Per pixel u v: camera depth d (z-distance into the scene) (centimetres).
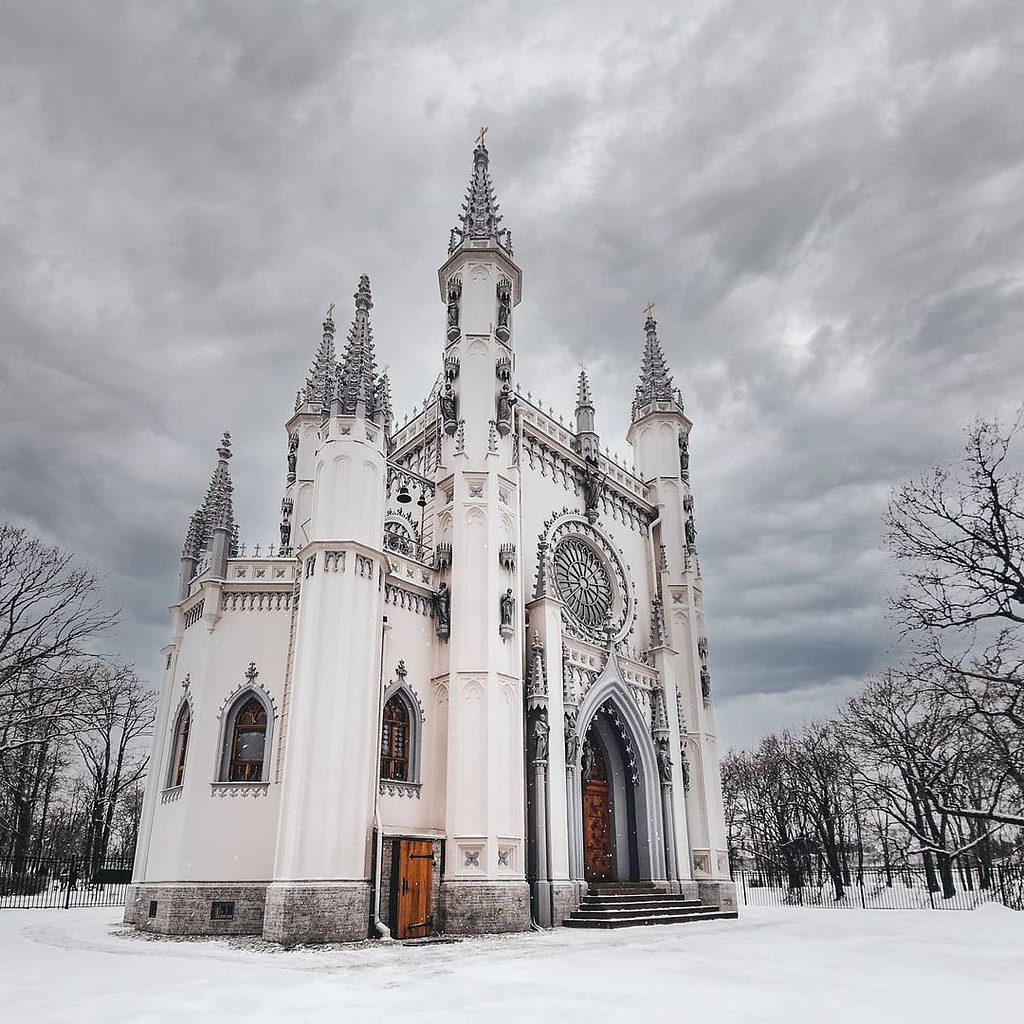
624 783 3741
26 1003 1265
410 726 2980
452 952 2089
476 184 4072
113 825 6969
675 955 2020
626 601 4172
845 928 3008
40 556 3694
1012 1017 1176
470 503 3316
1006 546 2584
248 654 2869
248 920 2534
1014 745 2536
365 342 3122
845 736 5225
